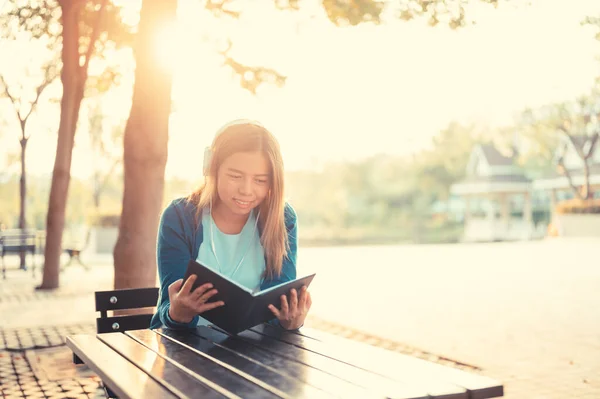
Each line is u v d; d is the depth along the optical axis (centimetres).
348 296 1223
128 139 658
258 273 316
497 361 663
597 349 713
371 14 734
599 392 537
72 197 4466
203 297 261
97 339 279
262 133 287
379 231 6406
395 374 212
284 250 313
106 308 360
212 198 306
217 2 820
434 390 193
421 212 6556
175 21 662
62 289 1339
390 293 1267
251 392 195
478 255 2359
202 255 309
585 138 3900
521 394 534
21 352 718
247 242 315
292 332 286
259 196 289
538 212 5488
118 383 208
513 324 889
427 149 6328
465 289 1317
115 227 2658
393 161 6625
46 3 1177
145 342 267
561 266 1817
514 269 1759
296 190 6656
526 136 4038
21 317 969
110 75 1242
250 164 283
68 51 1232
